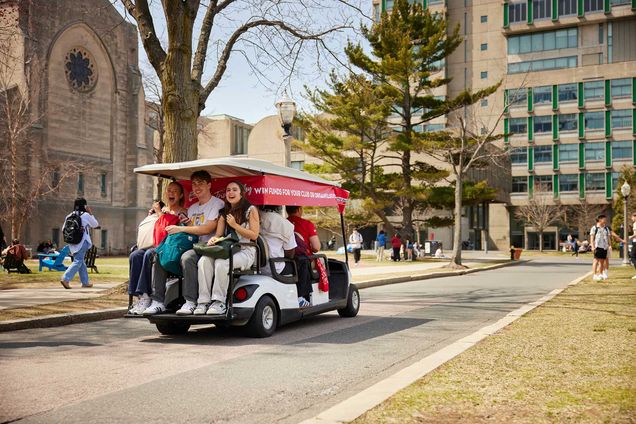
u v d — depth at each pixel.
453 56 77.31
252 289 8.15
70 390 5.32
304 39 16.53
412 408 4.41
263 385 5.53
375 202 37.88
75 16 55.19
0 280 18.28
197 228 8.15
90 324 9.90
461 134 34.56
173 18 13.56
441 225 39.06
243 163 8.45
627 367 5.79
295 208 10.05
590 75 71.12
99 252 57.91
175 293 8.27
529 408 4.38
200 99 14.56
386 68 35.97
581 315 9.78
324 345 7.72
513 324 8.80
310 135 36.78
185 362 6.61
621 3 70.00
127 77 61.78
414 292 16.30
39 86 51.25
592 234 18.45
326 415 4.23
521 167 74.06
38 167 51.09
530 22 73.25
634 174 61.81
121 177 60.81
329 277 10.59
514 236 74.81
